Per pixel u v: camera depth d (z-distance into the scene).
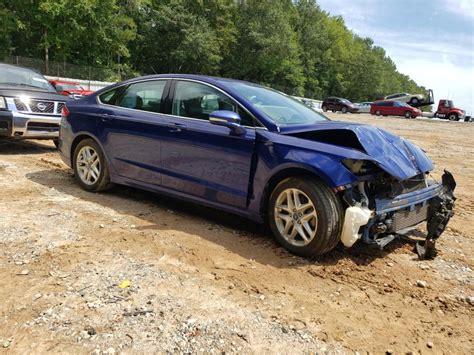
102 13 39.38
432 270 3.58
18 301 2.69
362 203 3.39
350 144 3.68
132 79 5.11
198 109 4.35
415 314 2.85
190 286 3.01
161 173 4.56
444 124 29.00
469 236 4.64
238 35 56.59
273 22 57.84
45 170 6.48
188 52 49.31
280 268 3.40
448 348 2.49
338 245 3.93
